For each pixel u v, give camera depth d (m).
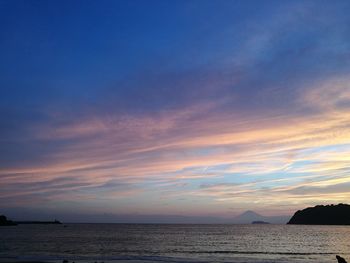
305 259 50.88
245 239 103.69
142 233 143.62
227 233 147.38
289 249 69.44
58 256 49.97
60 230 175.50
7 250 60.53
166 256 51.75
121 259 46.25
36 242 82.81
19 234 125.94
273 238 109.69
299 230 186.12
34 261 43.03
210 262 43.72
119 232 153.88
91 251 59.91
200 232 158.75
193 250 64.19
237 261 46.19
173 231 171.12
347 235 130.00
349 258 52.81
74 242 83.88
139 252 58.84
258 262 45.44
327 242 92.06
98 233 141.12
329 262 47.31
